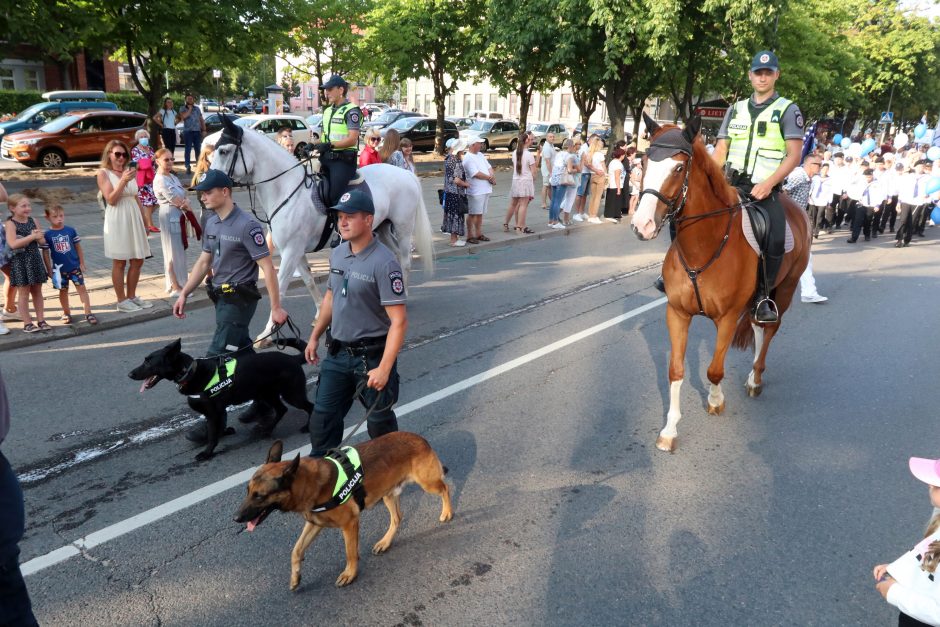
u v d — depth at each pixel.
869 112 53.59
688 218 4.85
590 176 16.25
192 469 4.73
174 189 8.61
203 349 7.07
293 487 3.16
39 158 19.78
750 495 4.54
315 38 26.23
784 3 20.39
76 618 3.30
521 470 4.80
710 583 3.65
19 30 13.34
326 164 7.48
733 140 5.82
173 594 3.49
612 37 20.14
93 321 7.60
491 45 23.95
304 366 6.68
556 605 3.46
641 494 4.52
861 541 4.05
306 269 8.10
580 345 7.52
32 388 6.01
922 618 2.39
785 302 6.30
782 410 5.97
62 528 4.01
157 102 19.53
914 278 11.48
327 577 3.66
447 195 12.53
